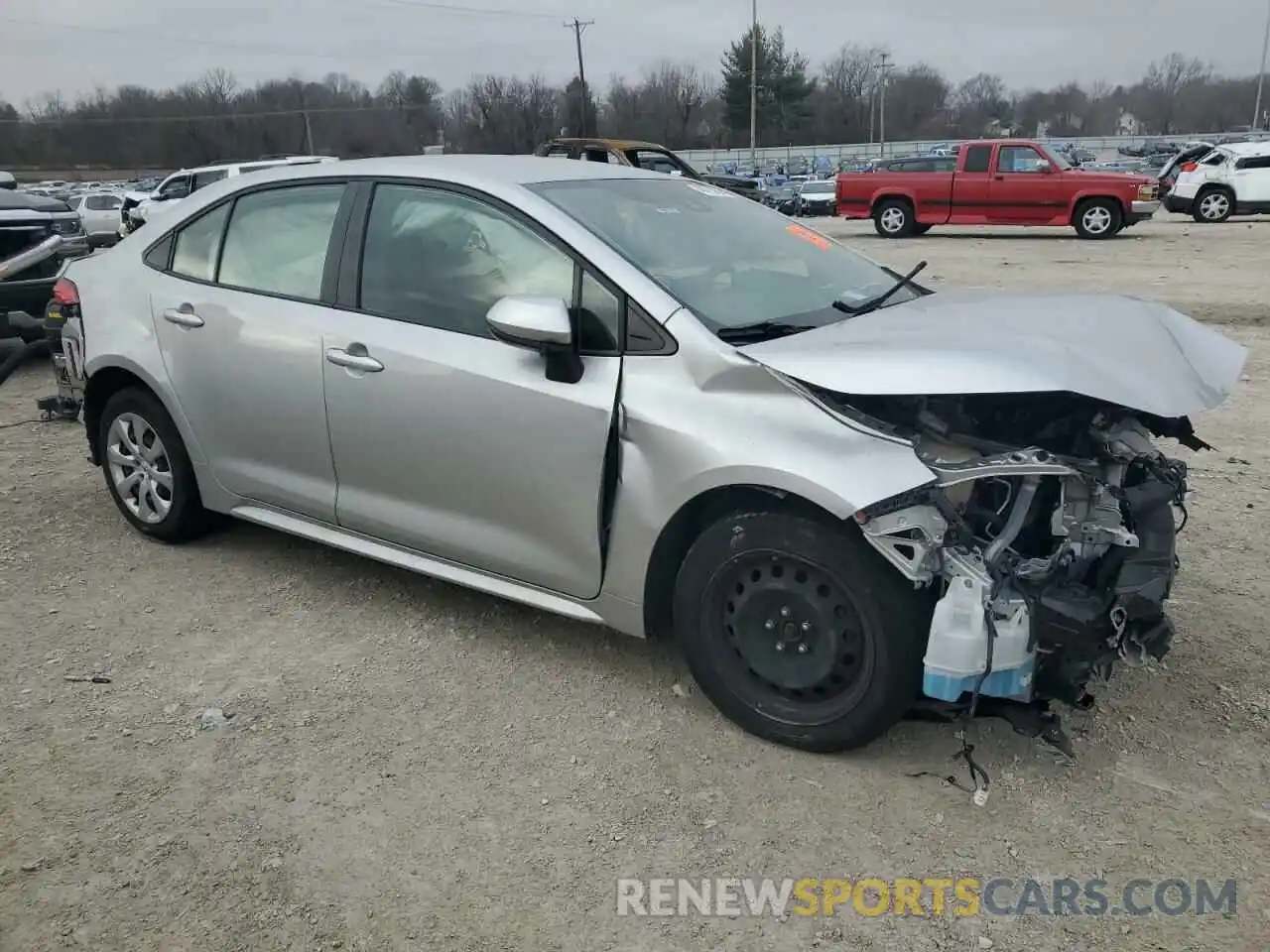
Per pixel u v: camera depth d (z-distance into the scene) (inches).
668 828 111.5
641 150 639.8
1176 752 122.1
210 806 115.3
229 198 171.3
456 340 139.3
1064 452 123.2
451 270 142.8
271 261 162.7
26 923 98.7
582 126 2508.6
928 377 108.9
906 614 112.7
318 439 155.1
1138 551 115.0
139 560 181.3
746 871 105.3
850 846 108.4
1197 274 533.3
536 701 135.9
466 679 141.5
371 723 131.2
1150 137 2970.0
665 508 122.6
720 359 119.5
